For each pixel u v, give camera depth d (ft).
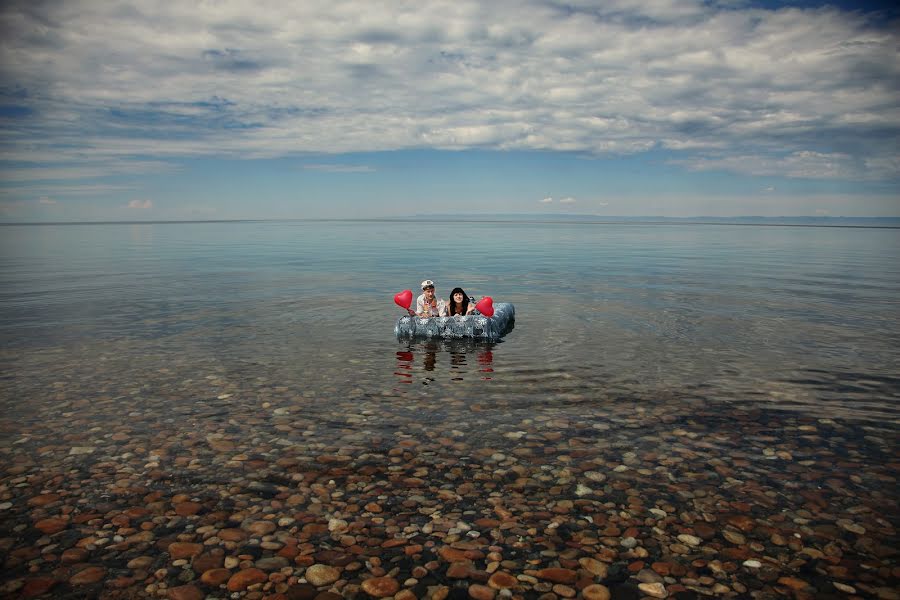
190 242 187.42
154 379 26.27
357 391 24.34
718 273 77.51
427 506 14.43
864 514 14.01
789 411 21.59
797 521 13.69
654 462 17.03
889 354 30.73
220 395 23.77
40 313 45.19
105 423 20.44
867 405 22.29
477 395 23.68
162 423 20.43
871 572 11.69
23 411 21.71
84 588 11.17
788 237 243.60
